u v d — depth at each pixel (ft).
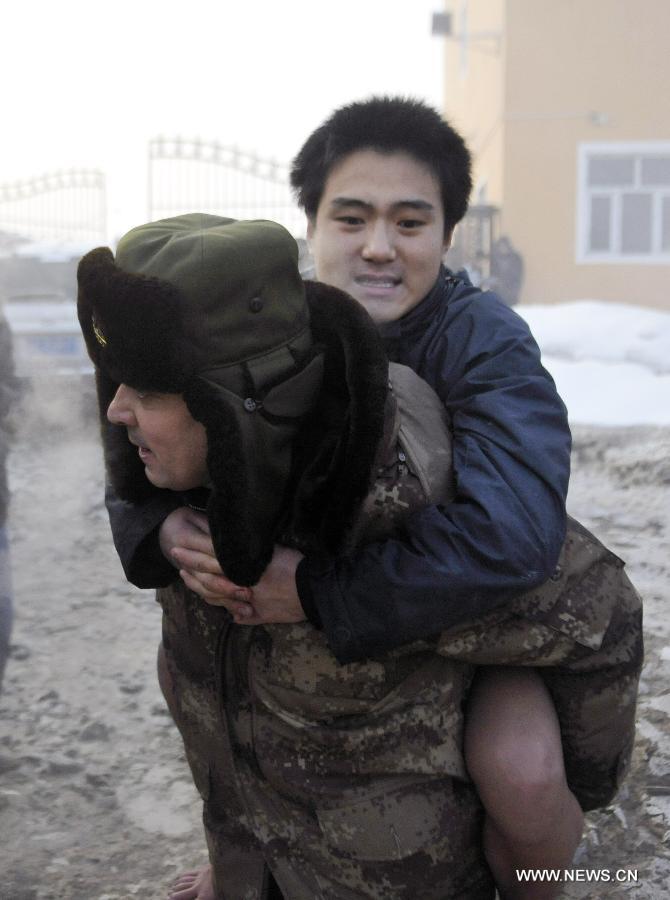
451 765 5.66
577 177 57.72
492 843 5.93
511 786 5.60
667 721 9.55
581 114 57.36
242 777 5.91
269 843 5.86
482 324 5.97
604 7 56.80
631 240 58.39
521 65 57.57
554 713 5.86
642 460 19.47
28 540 16.57
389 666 5.56
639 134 57.31
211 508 5.00
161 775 9.43
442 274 6.54
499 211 55.83
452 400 5.83
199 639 5.95
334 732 5.58
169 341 4.77
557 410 5.67
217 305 4.89
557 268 58.29
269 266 4.98
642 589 13.43
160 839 8.46
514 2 57.26
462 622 5.31
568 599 5.57
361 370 5.11
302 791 5.67
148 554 5.83
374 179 6.19
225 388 4.97
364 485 5.11
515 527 5.17
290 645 5.53
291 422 5.22
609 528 16.30
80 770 9.49
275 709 5.66
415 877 5.68
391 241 6.19
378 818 5.59
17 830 8.57
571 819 5.87
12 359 11.25
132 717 10.52
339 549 5.24
